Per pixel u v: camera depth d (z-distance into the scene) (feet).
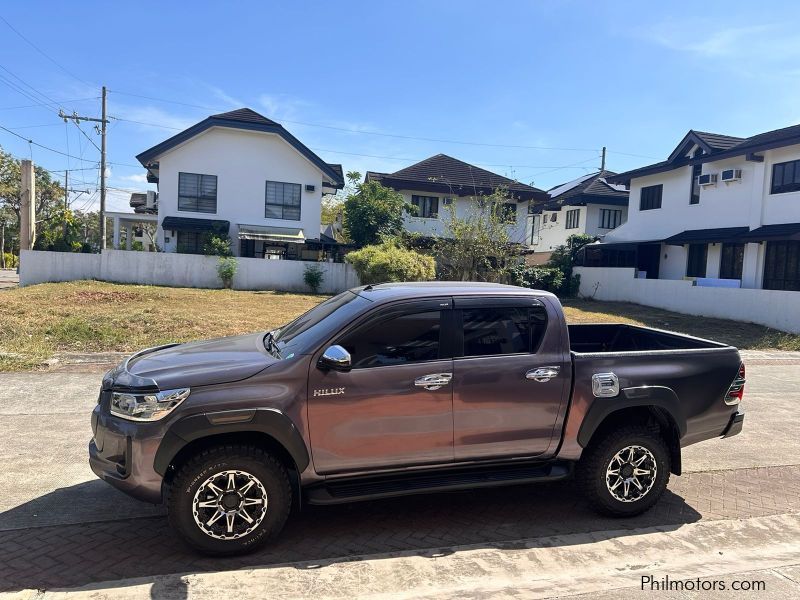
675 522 13.69
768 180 62.59
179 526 10.98
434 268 67.51
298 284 72.43
